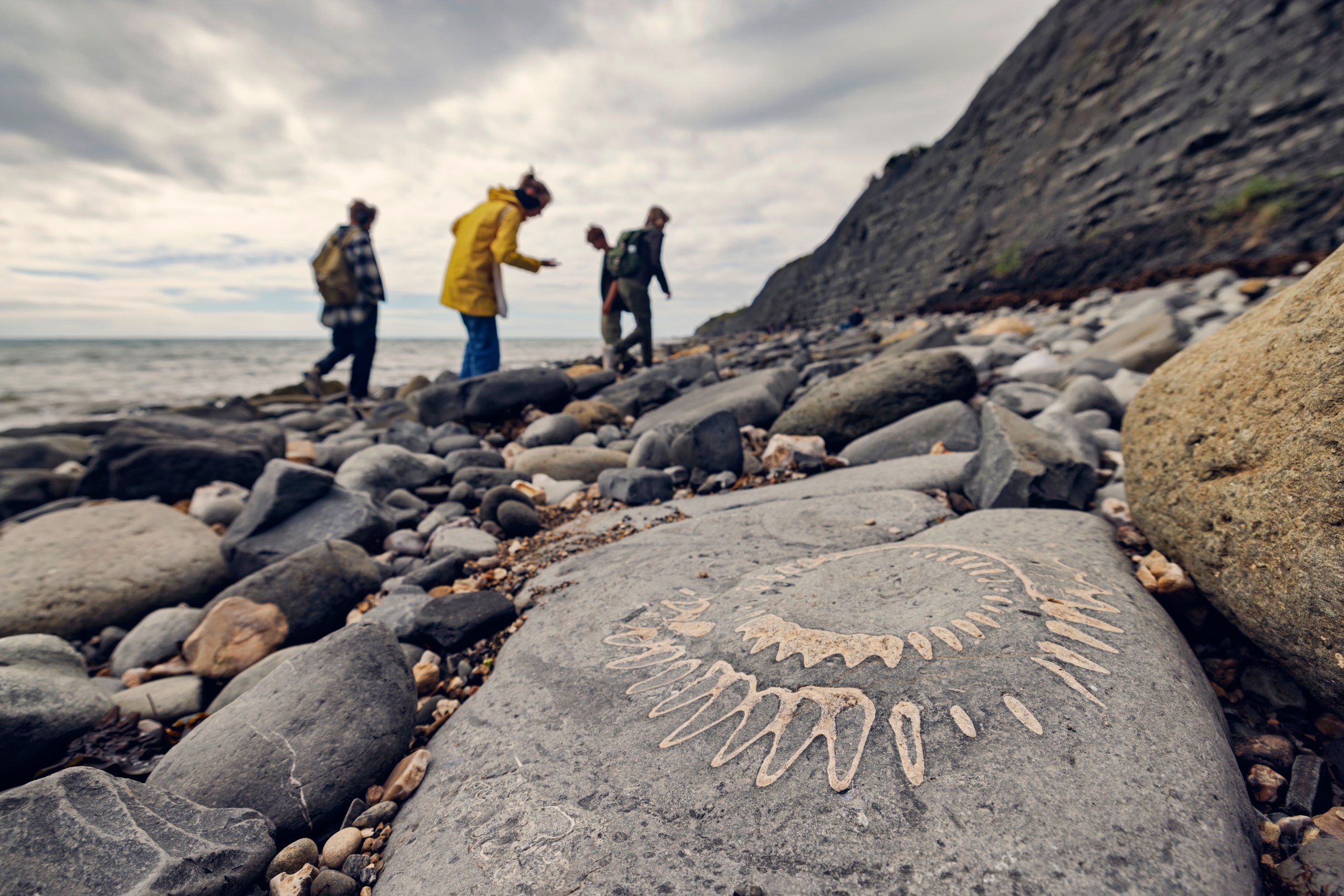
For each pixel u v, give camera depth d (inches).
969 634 50.2
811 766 41.9
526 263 206.5
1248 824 37.8
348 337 273.6
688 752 45.9
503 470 145.3
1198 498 60.4
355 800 53.2
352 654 60.9
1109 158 462.3
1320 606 46.3
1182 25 443.5
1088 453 104.6
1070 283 434.9
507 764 50.1
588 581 83.3
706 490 124.2
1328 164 298.8
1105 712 41.8
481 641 77.4
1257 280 234.5
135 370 864.3
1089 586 56.2
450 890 40.0
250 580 85.6
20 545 102.6
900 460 117.3
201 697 73.1
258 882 45.7
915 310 642.2
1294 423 51.1
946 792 38.0
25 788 43.1
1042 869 33.2
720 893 35.8
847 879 34.8
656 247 271.9
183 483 152.0
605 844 40.4
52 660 69.6
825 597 61.3
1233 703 53.3
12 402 450.6
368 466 140.1
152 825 43.5
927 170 812.6
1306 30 340.2
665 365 271.0
